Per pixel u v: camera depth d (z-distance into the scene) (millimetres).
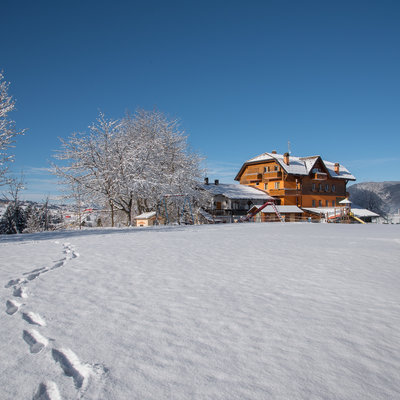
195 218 40406
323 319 3424
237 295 4309
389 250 8562
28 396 2062
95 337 2938
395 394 2072
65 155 29922
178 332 3064
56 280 5121
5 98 21969
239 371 2352
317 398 2025
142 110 38031
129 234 14375
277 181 52906
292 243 10406
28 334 3014
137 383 2188
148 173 31359
